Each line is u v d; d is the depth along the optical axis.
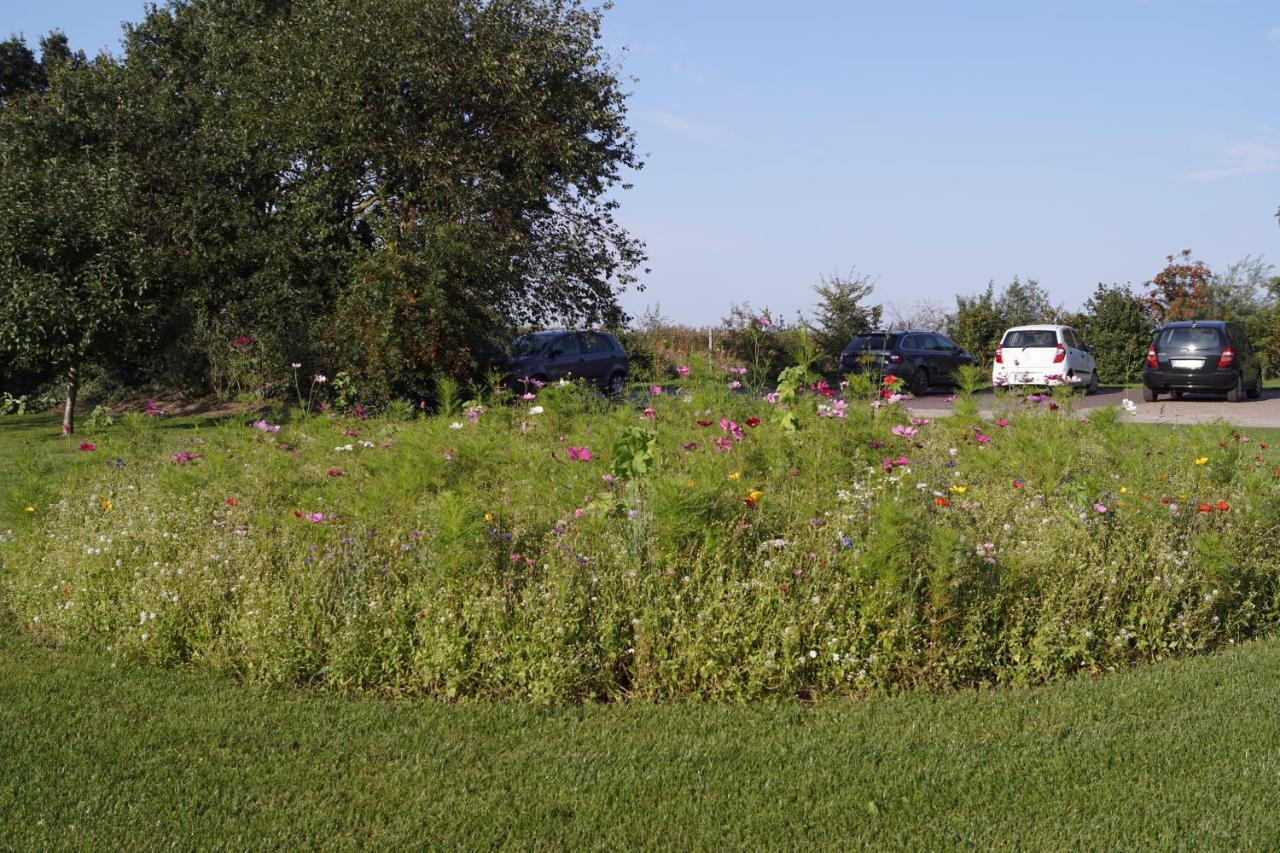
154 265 20.95
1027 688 4.66
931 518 5.91
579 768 3.84
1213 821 3.37
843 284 32.78
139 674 4.84
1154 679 4.72
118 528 6.29
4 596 6.20
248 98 21.83
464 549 4.89
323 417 10.06
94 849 3.22
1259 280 37.09
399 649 4.70
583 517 5.57
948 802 3.54
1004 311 34.72
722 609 4.74
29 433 18.50
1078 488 6.33
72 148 22.30
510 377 19.94
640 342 27.83
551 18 22.02
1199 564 5.44
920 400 23.22
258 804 3.53
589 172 22.67
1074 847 3.24
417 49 20.42
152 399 23.09
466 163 20.75
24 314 16.31
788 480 6.69
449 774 3.78
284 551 5.51
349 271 20.17
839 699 4.55
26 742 4.02
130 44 24.88
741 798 3.59
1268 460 10.29
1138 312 31.25
